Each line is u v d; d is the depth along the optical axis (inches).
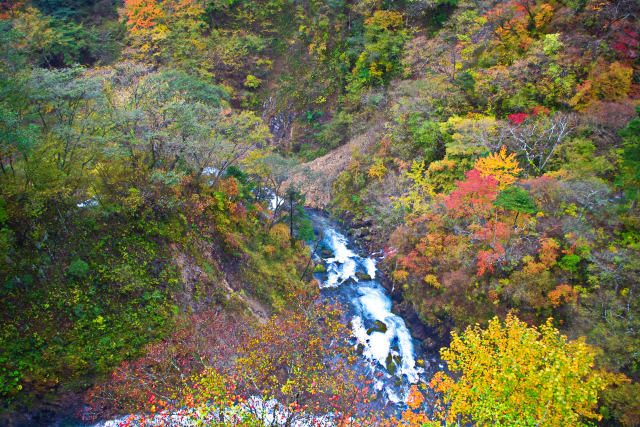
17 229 827.4
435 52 1763.0
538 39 1573.6
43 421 735.1
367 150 1931.6
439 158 1608.0
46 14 2106.3
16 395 719.7
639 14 1391.5
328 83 2297.0
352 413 829.8
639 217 1055.6
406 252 1397.6
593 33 1456.7
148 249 1010.1
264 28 2460.6
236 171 1385.3
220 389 731.4
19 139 749.9
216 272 1167.6
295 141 2261.3
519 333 683.4
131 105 1090.1
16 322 769.6
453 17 1840.6
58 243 877.2
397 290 1427.2
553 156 1284.4
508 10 1668.3
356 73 2214.6
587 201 1096.2
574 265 1062.4
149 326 915.4
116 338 861.2
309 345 916.0
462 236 1244.5
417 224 1390.3
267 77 2394.2
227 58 2245.3
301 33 2407.7
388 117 1907.0
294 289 1332.4
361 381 1094.4
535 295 1058.1
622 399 824.9
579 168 1193.4
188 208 1172.5
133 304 920.9
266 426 777.6
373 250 1656.0
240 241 1310.3
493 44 1620.3
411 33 2044.8
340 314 1312.7
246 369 812.6
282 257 1432.1
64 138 888.3
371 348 1214.9
